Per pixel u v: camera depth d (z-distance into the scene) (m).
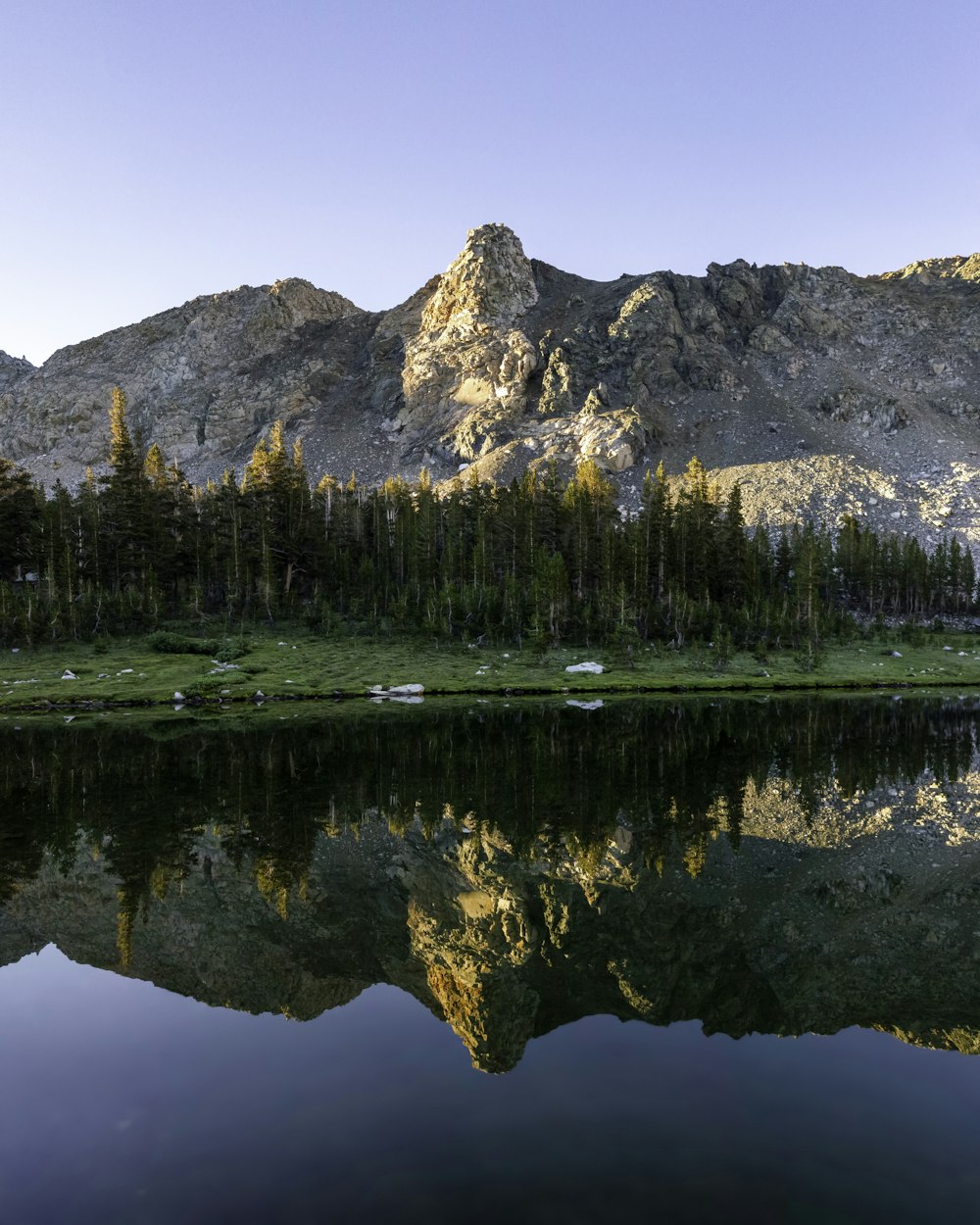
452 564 124.44
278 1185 8.26
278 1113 9.91
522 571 129.75
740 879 21.38
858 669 101.62
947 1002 13.49
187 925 18.11
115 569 118.62
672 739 50.06
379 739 50.28
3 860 23.58
